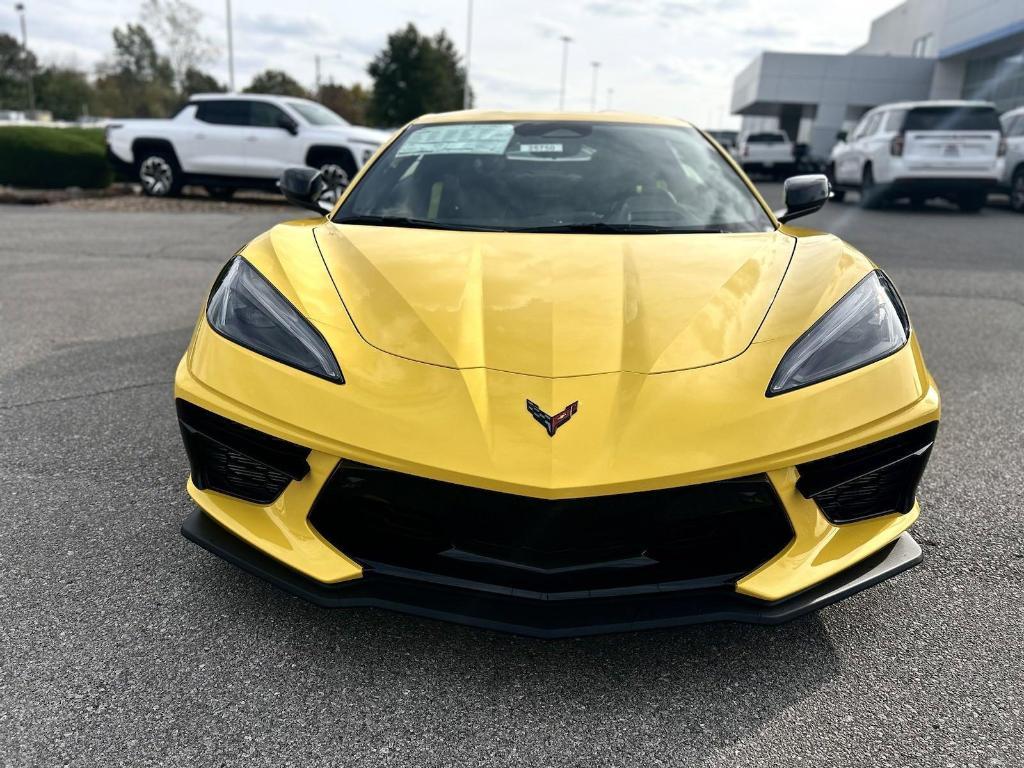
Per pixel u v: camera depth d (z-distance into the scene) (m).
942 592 2.09
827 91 34.03
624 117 3.21
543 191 2.69
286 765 1.48
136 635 1.85
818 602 1.70
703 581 1.67
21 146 13.69
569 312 1.87
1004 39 25.55
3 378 3.74
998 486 2.73
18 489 2.59
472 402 1.65
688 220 2.59
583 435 1.59
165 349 4.27
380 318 1.87
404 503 1.64
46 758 1.48
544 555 1.61
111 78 70.25
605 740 1.56
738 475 1.62
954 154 12.58
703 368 1.73
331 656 1.80
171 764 1.47
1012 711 1.64
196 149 12.48
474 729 1.58
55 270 6.64
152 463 2.81
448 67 54.84
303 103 12.54
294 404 1.72
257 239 2.36
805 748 1.54
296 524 1.75
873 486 1.81
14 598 1.98
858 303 1.97
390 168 2.90
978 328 5.06
